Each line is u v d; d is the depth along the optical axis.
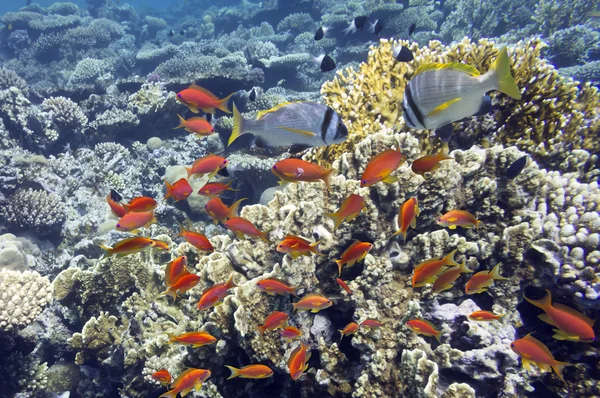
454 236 0.69
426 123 0.55
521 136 0.93
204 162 0.87
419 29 3.85
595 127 1.00
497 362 0.64
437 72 0.52
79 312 1.12
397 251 0.75
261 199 1.43
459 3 3.74
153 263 1.11
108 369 1.07
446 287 0.60
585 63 2.77
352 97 1.06
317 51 3.90
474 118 0.94
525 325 0.73
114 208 0.95
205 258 0.84
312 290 0.76
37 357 1.10
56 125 2.02
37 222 1.53
